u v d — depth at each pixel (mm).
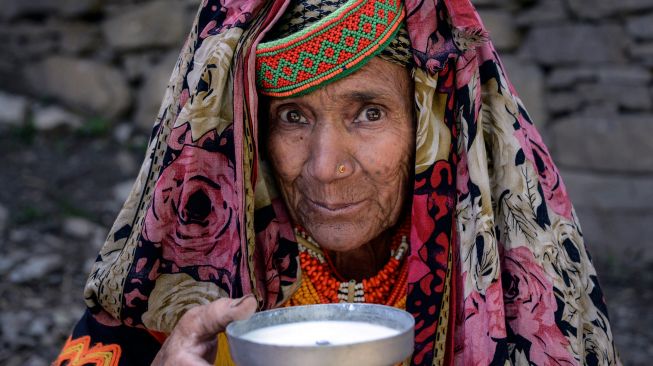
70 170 5633
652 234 5062
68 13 6297
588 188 5164
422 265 1487
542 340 1506
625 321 4184
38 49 6340
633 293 4520
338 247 1483
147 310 1493
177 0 6191
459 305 1516
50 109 6199
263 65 1432
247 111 1436
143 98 6230
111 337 1567
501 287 1452
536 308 1506
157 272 1483
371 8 1397
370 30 1399
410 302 1493
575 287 1547
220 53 1437
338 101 1433
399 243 1614
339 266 1626
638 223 5094
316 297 1607
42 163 5688
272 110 1475
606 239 5137
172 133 1455
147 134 6184
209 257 1486
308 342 1176
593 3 5160
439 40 1432
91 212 5137
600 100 5180
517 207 1508
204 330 1285
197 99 1443
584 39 5195
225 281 1479
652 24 5074
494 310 1443
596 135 5160
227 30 1449
